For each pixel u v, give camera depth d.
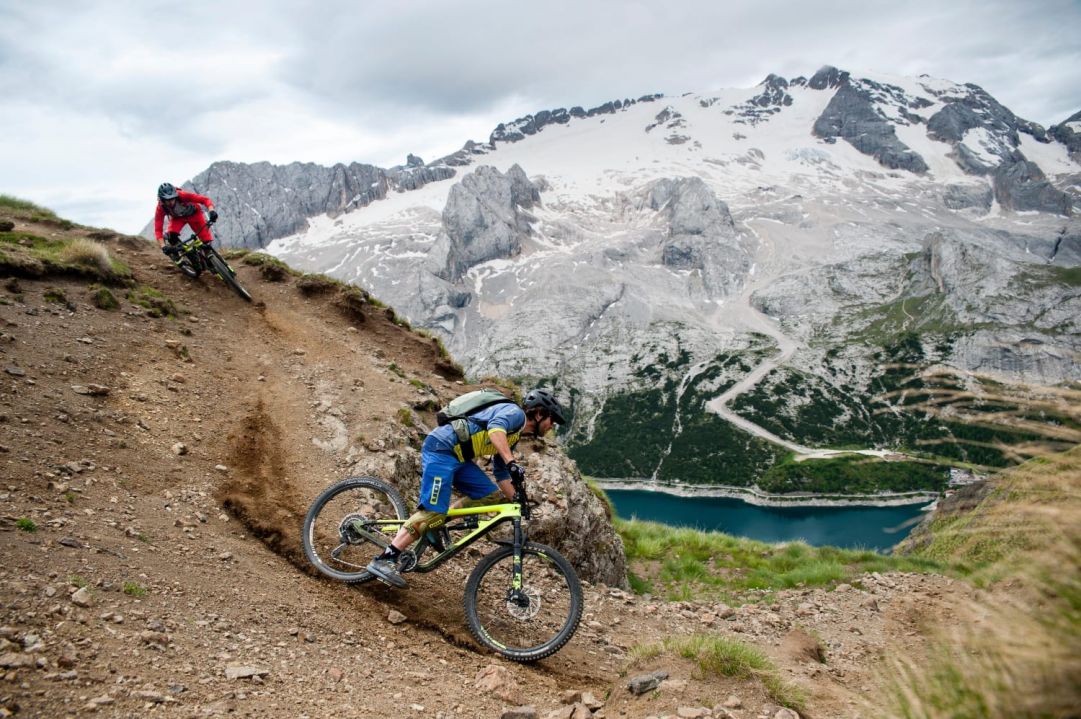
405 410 11.84
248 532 8.05
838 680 8.27
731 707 5.65
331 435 10.84
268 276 17.47
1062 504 2.92
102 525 6.74
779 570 17.34
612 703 6.10
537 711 5.88
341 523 7.75
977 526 3.16
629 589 14.74
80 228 17.58
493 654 7.02
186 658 5.11
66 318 11.60
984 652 3.20
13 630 4.63
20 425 8.06
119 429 9.08
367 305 16.95
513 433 6.98
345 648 6.22
